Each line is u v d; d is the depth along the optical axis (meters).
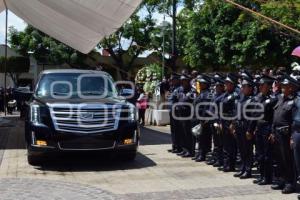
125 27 33.31
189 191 7.36
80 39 15.94
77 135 8.94
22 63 39.56
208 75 10.32
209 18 18.89
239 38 17.64
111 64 35.44
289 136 7.24
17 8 16.00
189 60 20.69
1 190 7.30
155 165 9.59
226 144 8.91
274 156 7.66
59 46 36.72
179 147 10.90
